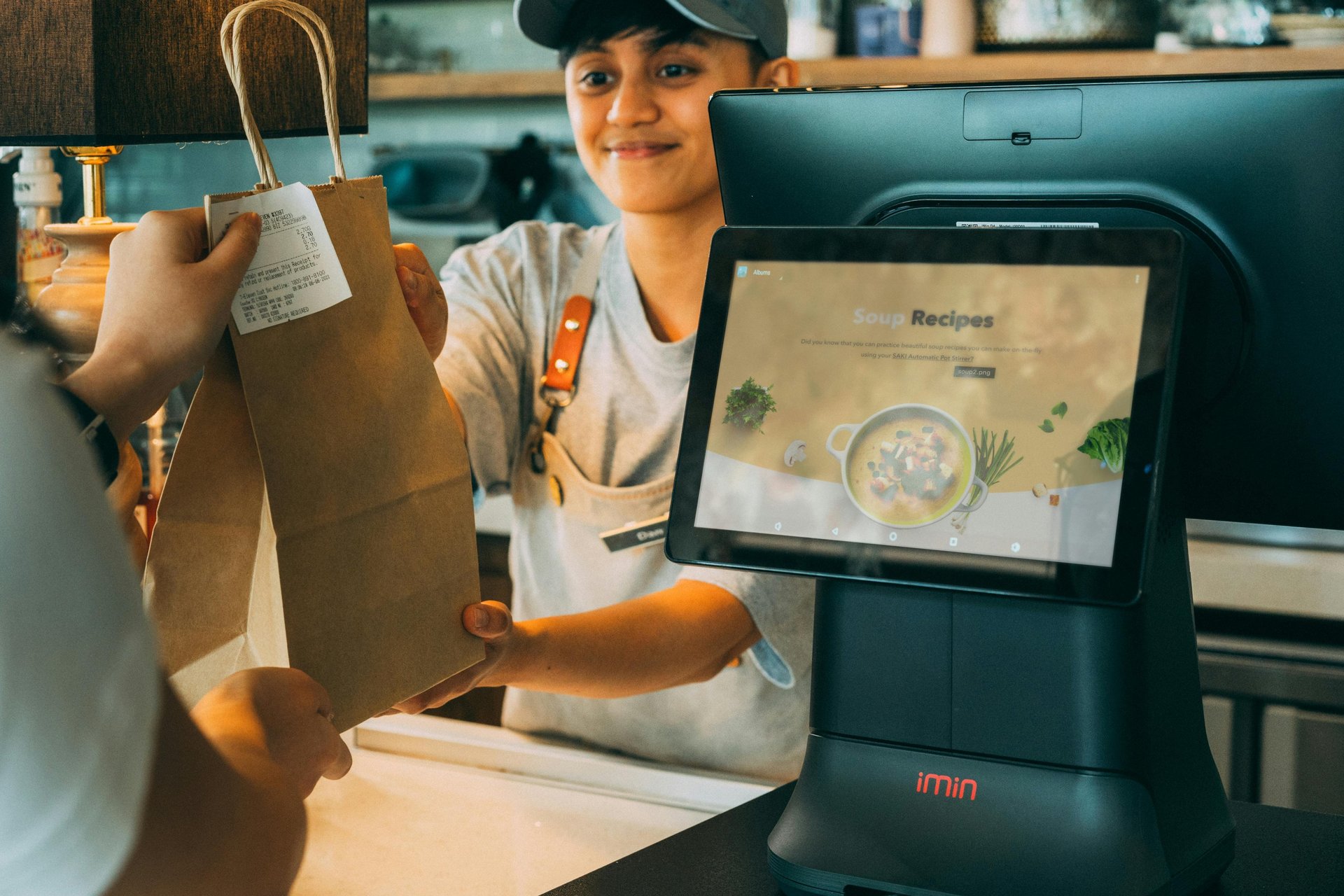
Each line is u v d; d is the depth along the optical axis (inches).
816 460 29.6
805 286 30.5
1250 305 30.2
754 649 49.9
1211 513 32.4
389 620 29.8
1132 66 96.3
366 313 29.4
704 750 56.6
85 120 34.7
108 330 25.8
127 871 17.0
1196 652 32.1
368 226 29.7
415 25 123.0
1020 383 28.2
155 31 35.9
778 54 59.6
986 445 28.2
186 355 25.7
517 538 62.3
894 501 28.7
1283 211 29.2
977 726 30.2
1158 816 29.1
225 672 29.1
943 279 29.4
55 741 15.9
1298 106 28.6
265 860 19.6
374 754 46.6
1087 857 28.5
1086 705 29.1
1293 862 32.9
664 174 56.1
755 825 35.0
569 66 58.4
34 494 16.1
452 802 41.6
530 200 120.0
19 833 16.1
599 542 58.3
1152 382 27.0
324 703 27.0
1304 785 75.3
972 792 30.0
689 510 30.3
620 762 43.8
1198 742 31.7
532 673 40.3
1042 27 101.1
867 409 29.4
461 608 31.7
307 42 40.1
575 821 40.1
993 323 28.8
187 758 18.1
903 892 29.2
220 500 28.1
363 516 29.0
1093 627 29.0
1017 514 27.6
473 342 59.2
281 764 24.6
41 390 16.8
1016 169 32.1
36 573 15.9
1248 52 93.1
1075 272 28.2
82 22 34.1
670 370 57.7
